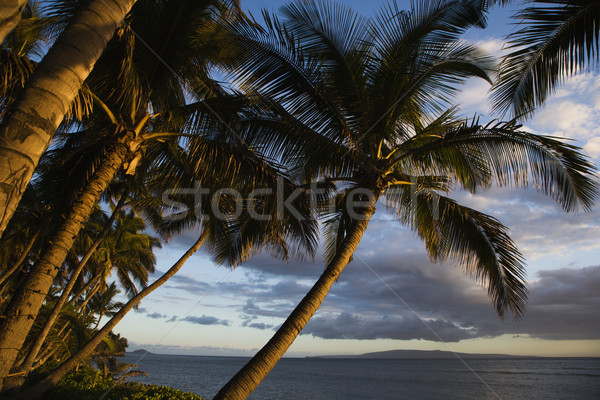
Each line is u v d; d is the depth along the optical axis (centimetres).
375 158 762
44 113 247
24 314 476
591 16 469
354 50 705
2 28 181
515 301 799
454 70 725
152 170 845
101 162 619
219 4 673
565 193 656
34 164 241
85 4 289
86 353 969
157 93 711
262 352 527
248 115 733
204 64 742
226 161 663
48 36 664
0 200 219
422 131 773
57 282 2038
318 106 718
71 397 995
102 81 689
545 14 489
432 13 691
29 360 921
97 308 2666
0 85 489
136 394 1012
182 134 686
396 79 722
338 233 1007
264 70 707
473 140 696
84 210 572
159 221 1480
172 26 646
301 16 694
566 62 503
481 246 839
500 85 564
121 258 2017
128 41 543
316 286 601
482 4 636
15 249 1425
